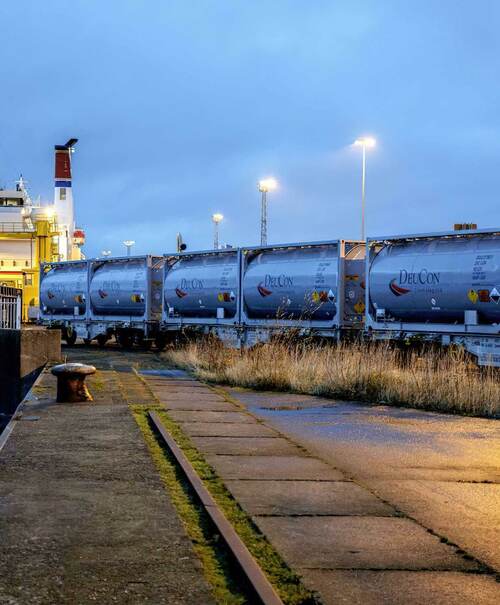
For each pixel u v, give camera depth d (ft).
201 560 15.87
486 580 15.19
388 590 14.53
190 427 35.04
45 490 21.52
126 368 73.15
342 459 28.12
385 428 36.19
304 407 44.55
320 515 19.85
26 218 176.86
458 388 44.11
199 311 102.73
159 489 21.74
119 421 34.86
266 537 17.80
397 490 23.04
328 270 82.69
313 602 13.89
